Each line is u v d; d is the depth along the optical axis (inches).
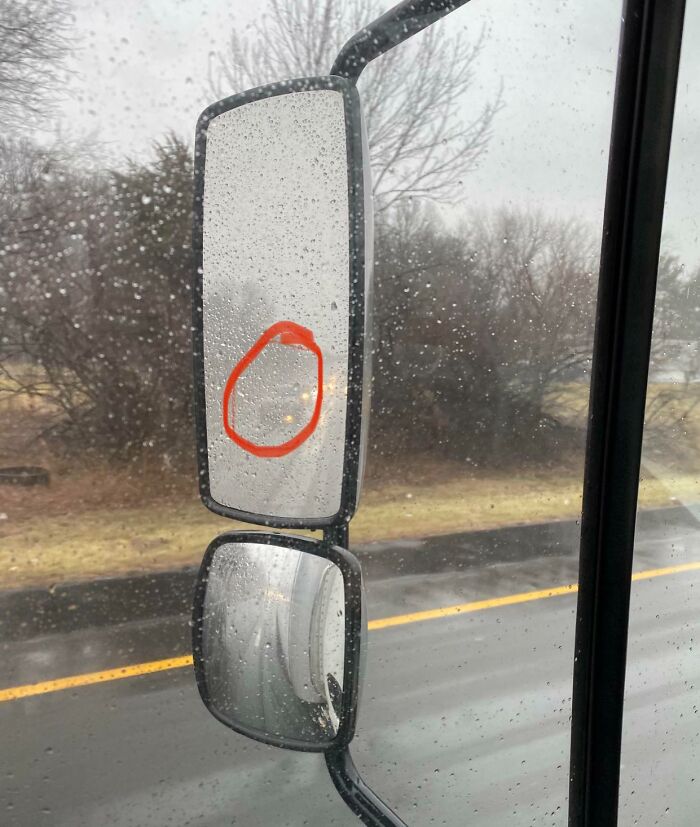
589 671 46.9
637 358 44.6
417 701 107.2
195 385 42.3
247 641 43.3
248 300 41.2
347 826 77.4
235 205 41.8
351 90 39.8
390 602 149.0
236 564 44.4
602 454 46.1
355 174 39.4
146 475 138.6
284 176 40.9
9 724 102.9
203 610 44.9
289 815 80.4
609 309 45.6
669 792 49.0
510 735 89.7
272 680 42.2
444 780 81.0
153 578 136.5
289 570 42.3
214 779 88.9
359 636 39.6
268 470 40.4
